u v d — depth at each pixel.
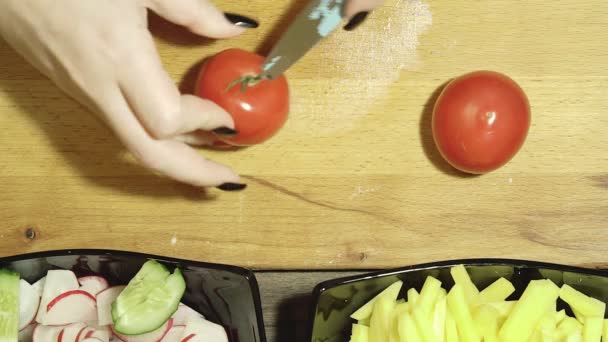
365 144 0.60
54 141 0.61
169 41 0.60
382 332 0.57
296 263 0.60
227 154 0.60
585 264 0.60
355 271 0.62
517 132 0.56
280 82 0.56
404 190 0.60
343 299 0.58
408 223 0.60
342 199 0.60
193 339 0.59
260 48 0.60
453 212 0.60
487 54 0.60
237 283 0.57
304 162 0.60
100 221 0.61
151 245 0.60
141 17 0.52
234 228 0.60
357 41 0.60
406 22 0.60
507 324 0.57
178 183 0.60
